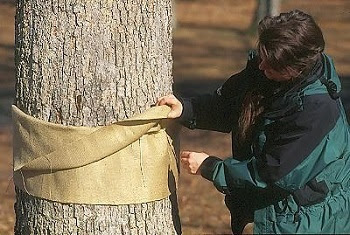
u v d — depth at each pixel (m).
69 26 7.05
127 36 7.12
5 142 22.78
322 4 58.28
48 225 7.21
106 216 7.12
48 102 7.14
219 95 7.57
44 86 7.14
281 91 6.85
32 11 7.20
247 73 7.34
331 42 44.81
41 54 7.14
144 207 7.22
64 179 7.06
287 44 6.55
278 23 6.66
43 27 7.13
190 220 14.84
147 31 7.21
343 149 6.84
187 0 62.41
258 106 7.02
